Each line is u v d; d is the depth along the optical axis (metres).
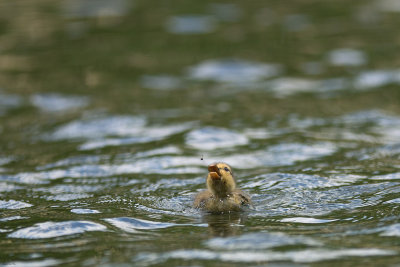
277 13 29.56
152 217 10.20
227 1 32.22
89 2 31.94
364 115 17.03
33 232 9.51
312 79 20.69
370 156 13.69
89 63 22.72
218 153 14.26
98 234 9.34
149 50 24.03
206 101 18.77
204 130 15.95
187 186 12.16
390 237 8.67
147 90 19.98
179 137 15.48
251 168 13.19
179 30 26.56
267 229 9.32
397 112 17.25
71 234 9.38
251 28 26.83
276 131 15.88
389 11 29.61
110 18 28.61
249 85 20.28
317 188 11.56
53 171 13.16
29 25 27.36
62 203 11.11
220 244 8.66
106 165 13.48
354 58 22.67
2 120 17.45
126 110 18.00
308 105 18.12
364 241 8.55
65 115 17.69
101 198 11.41
